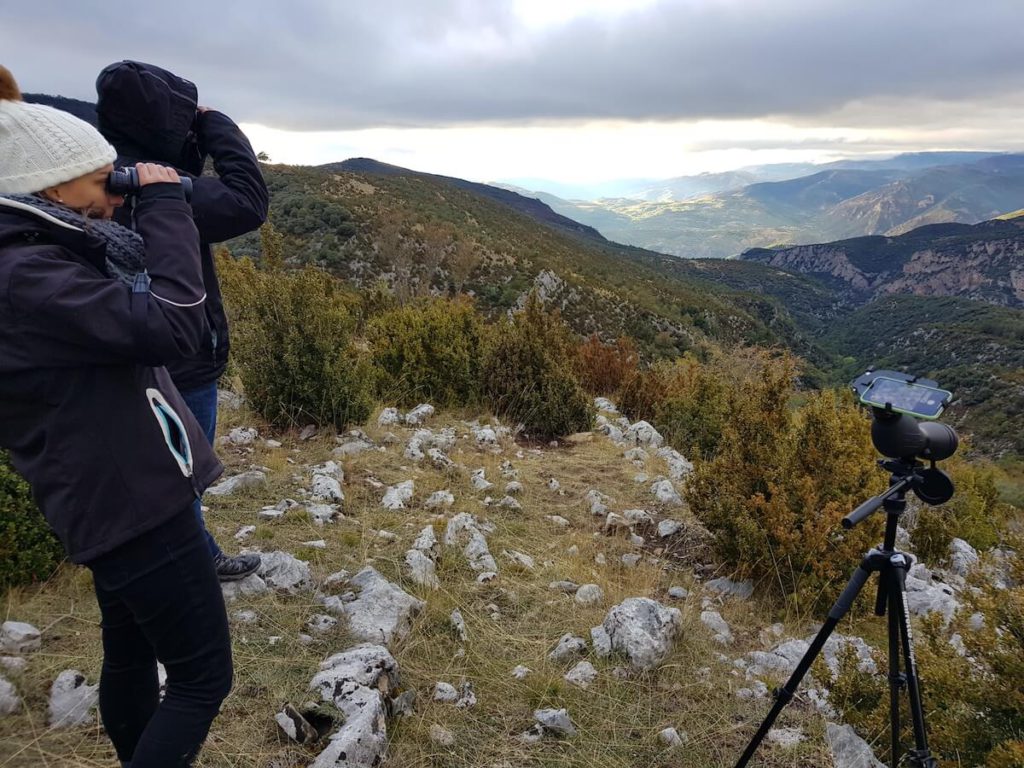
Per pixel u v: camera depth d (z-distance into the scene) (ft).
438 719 9.62
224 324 9.89
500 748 9.33
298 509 15.37
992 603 10.55
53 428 5.30
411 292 130.00
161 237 5.87
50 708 8.28
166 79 8.29
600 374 42.32
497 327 32.96
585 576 15.10
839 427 19.58
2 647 9.19
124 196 6.22
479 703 10.24
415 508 17.28
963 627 11.51
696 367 42.70
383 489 18.25
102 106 7.97
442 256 199.62
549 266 266.36
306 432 21.84
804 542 15.37
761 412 18.74
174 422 5.94
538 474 22.53
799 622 14.66
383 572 13.29
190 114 8.40
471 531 15.92
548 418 27.99
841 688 11.05
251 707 8.74
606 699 10.69
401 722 9.37
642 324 238.27
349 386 22.58
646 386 39.40
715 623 13.99
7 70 5.57
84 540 5.46
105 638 6.57
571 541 17.20
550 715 9.87
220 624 6.29
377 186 355.97
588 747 9.59
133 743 6.88
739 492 17.08
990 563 14.05
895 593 7.95
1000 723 9.85
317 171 351.67
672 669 11.69
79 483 5.38
